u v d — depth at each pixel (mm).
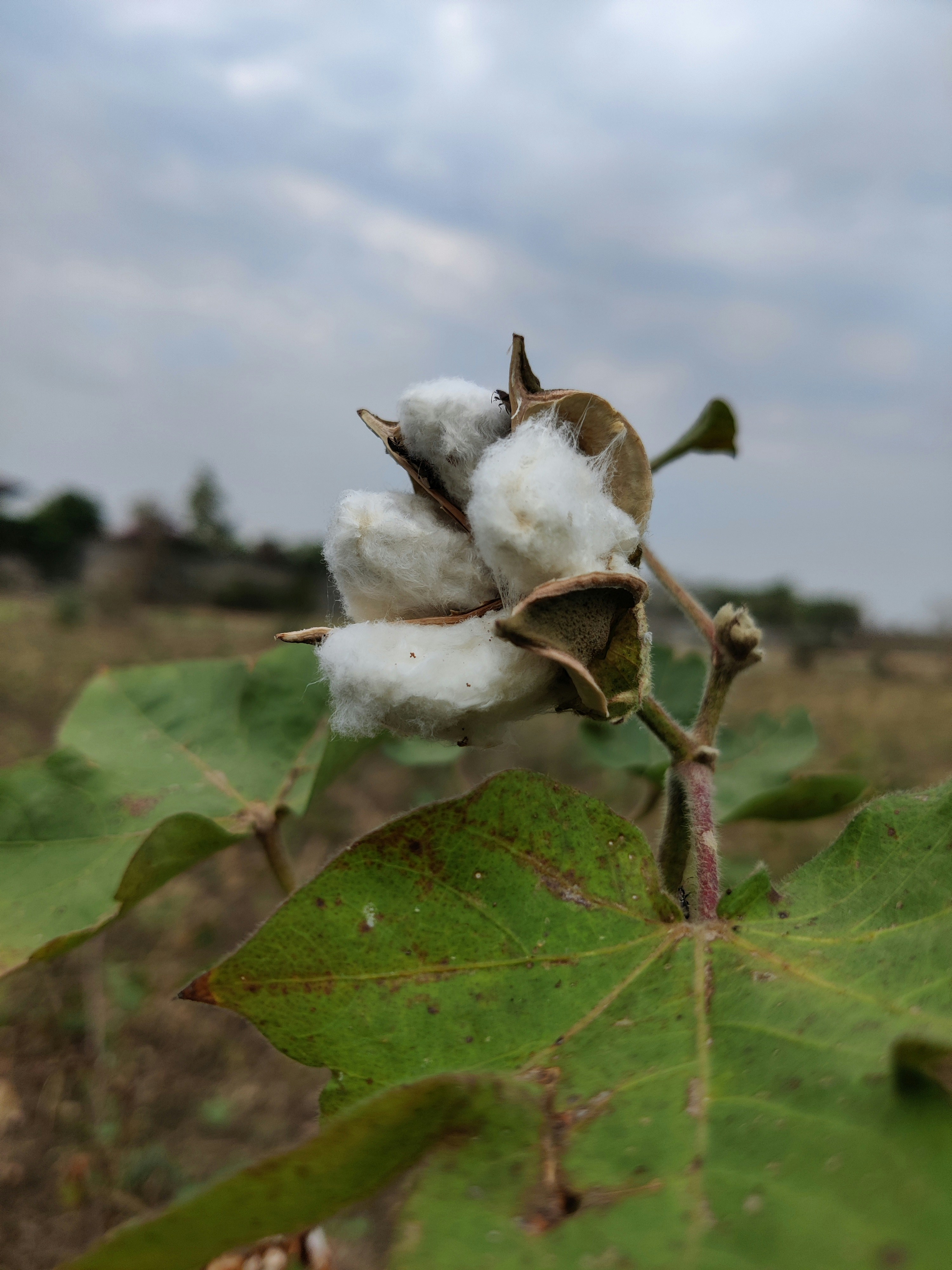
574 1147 95
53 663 1679
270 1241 144
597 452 148
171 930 775
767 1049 110
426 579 147
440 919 132
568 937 132
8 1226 507
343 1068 123
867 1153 89
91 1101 586
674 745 168
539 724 976
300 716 271
